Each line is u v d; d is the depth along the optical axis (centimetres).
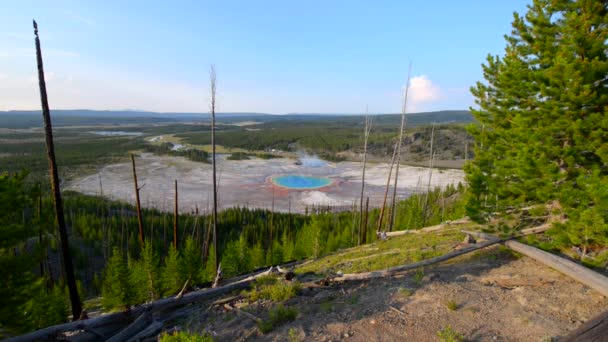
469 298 770
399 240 1648
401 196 8888
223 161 15250
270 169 13750
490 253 1076
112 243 5034
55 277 4072
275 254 3784
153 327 882
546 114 1003
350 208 8112
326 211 7631
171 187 9875
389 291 871
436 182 10225
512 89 1158
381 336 651
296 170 13625
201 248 4966
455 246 1211
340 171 13450
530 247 970
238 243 3625
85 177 10675
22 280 1126
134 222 6047
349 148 18112
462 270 963
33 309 1472
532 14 1130
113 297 1952
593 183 805
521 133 1080
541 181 961
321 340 663
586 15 950
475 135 1346
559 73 942
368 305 802
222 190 9888
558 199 912
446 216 3559
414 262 1078
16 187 1133
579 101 906
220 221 6391
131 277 2066
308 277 1170
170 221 6303
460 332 630
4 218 1110
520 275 864
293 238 5525
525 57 1172
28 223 1158
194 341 593
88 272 4403
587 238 837
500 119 1266
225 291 1095
